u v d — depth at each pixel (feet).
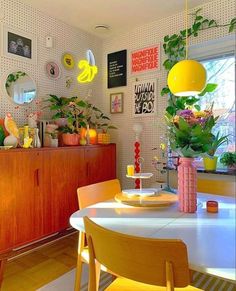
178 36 9.13
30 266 7.24
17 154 6.89
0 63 7.80
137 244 2.90
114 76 11.10
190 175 4.80
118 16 9.38
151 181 10.02
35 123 8.09
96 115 11.17
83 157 8.93
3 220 6.60
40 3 8.43
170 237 3.65
